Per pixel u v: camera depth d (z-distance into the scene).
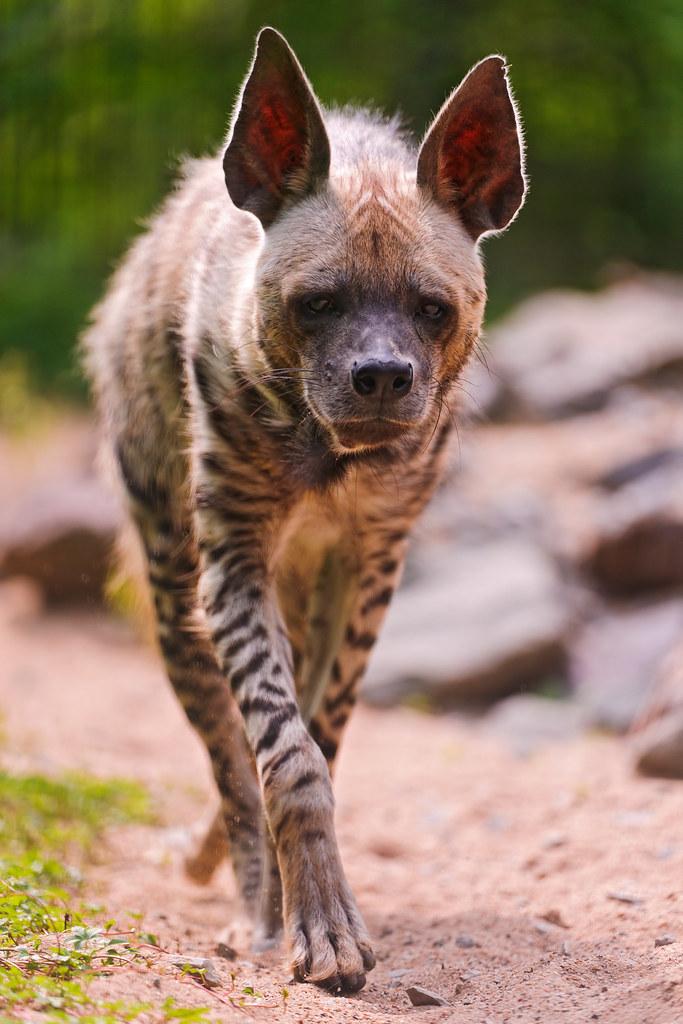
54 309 29.38
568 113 33.97
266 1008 6.07
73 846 9.52
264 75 7.28
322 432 7.44
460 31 31.64
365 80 31.39
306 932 6.57
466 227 7.71
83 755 12.27
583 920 7.84
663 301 25.92
